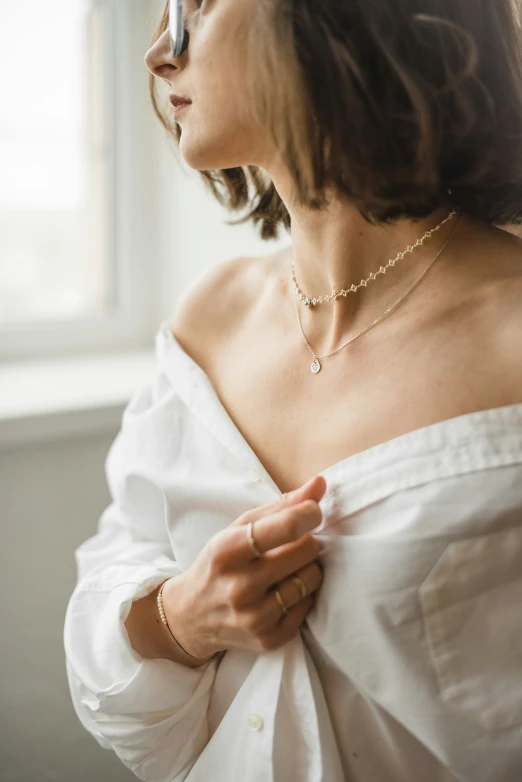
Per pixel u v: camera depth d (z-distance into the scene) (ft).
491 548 1.68
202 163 1.96
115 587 2.14
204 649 1.99
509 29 1.86
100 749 3.52
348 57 1.71
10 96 3.91
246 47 1.82
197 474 2.10
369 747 1.88
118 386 3.62
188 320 2.35
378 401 1.84
